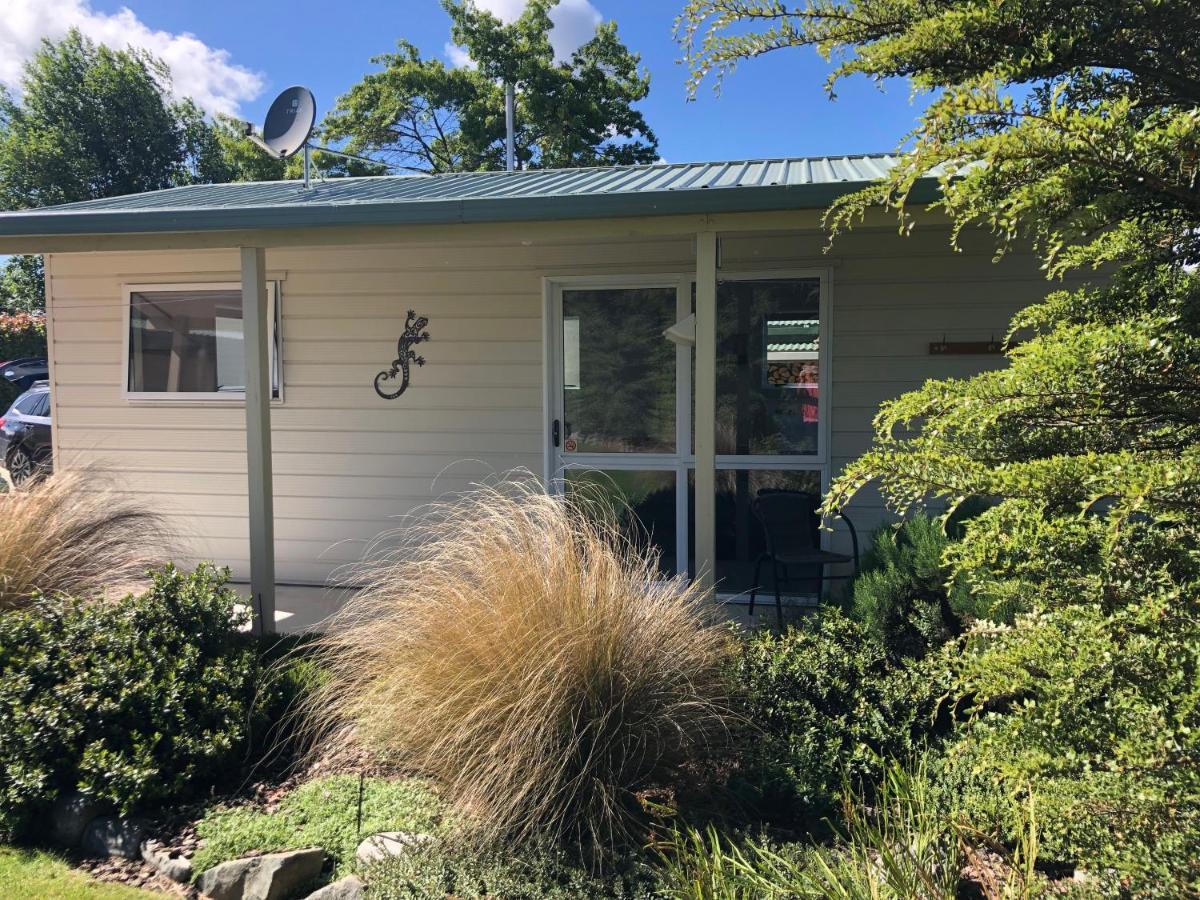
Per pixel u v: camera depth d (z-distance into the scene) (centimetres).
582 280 619
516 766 279
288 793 336
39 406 1160
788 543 545
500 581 323
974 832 226
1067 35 168
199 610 399
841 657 335
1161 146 151
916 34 177
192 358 684
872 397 573
